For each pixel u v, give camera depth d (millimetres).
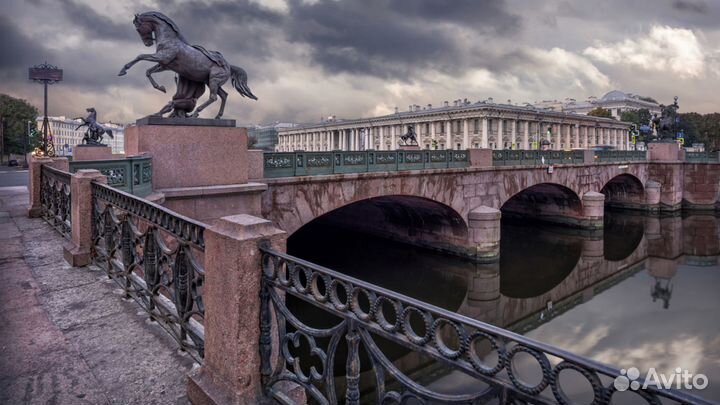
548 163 26438
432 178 18984
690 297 18562
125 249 5016
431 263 21969
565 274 21922
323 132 101875
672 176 38906
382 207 24953
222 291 3061
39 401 3152
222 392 3033
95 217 6223
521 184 24328
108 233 5602
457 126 79750
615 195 41781
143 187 8477
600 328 15039
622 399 9070
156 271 4270
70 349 3906
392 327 2260
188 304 3697
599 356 12586
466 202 20969
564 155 28109
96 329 4289
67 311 4691
